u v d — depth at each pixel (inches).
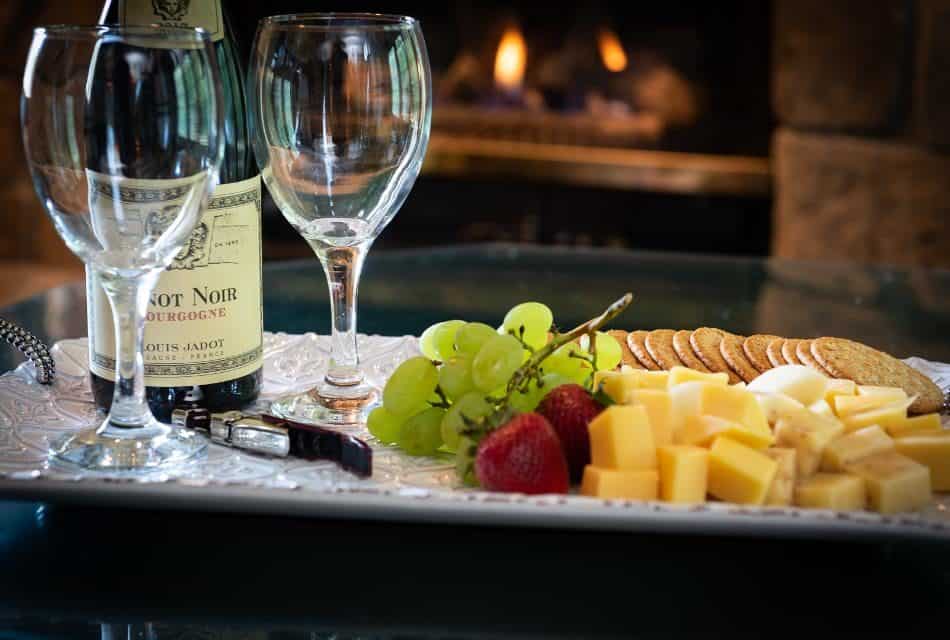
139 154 29.7
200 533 30.6
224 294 34.4
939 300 47.1
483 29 105.8
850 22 85.5
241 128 37.0
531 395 32.4
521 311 34.4
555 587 28.7
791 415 31.4
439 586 28.6
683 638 27.0
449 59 107.0
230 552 29.8
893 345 41.6
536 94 105.0
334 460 32.0
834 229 88.8
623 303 31.7
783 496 30.1
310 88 32.9
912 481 30.1
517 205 104.1
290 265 50.7
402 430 32.9
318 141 33.1
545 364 33.6
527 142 99.7
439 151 96.1
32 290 95.3
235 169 36.9
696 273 50.2
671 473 29.8
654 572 29.4
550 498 29.0
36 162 29.7
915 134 86.0
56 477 29.7
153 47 29.6
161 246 30.5
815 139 88.0
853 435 31.4
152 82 29.6
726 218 101.3
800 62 87.2
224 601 27.9
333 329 35.9
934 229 86.2
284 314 43.8
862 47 85.7
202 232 33.9
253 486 29.5
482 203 104.5
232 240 34.3
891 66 85.4
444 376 32.8
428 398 33.0
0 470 31.2
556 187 103.0
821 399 32.9
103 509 31.6
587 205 103.1
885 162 86.1
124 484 29.6
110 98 29.5
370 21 34.2
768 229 100.7
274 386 37.4
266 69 33.1
